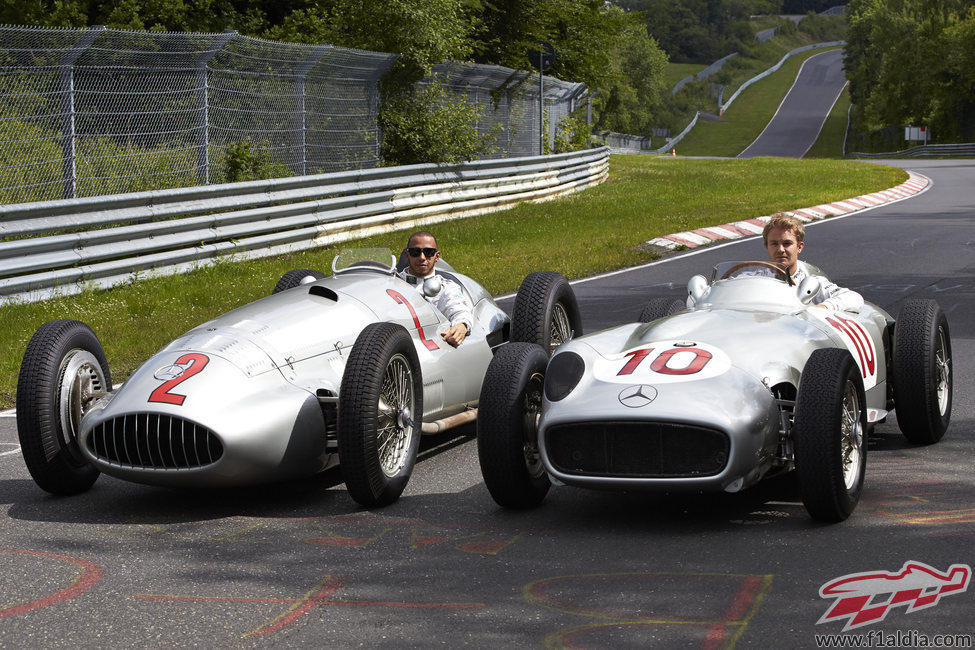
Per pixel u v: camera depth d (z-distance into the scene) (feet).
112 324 35.04
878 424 22.74
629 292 42.86
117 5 83.41
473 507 17.57
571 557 14.79
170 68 47.93
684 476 15.43
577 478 15.94
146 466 17.10
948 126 274.16
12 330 33.99
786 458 16.53
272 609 13.17
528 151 94.43
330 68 59.82
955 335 31.40
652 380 16.14
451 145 70.95
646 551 14.92
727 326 18.10
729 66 582.76
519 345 17.80
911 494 17.20
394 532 16.26
